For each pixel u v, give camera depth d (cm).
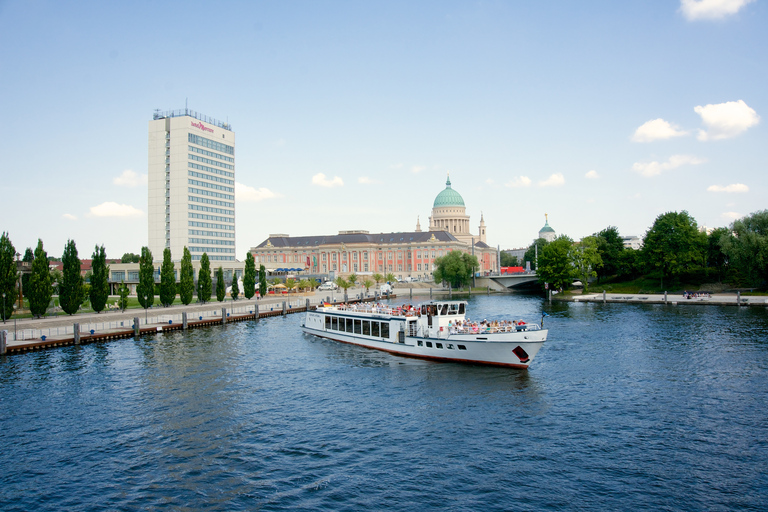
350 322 8475
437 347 6894
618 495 3238
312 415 4753
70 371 6419
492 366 6450
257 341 8775
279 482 3453
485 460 3750
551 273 17638
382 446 4022
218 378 6100
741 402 4916
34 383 5853
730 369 6097
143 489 3384
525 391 5412
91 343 8431
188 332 9888
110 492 3356
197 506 3166
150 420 4638
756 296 13312
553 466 3644
